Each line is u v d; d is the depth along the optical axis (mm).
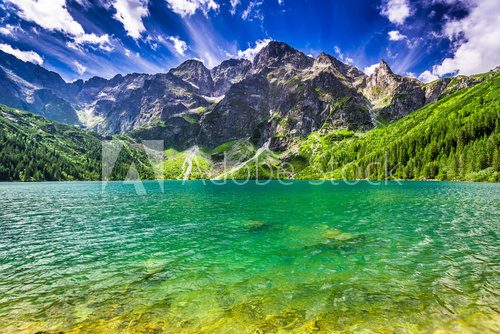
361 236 27594
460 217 37375
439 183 119125
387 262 20016
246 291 15680
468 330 11523
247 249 24016
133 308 13945
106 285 16938
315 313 13102
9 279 18109
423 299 14297
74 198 74750
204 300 14688
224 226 34188
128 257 22578
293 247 24266
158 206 55500
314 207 49406
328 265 19594
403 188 93312
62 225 36219
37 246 26312
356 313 13016
